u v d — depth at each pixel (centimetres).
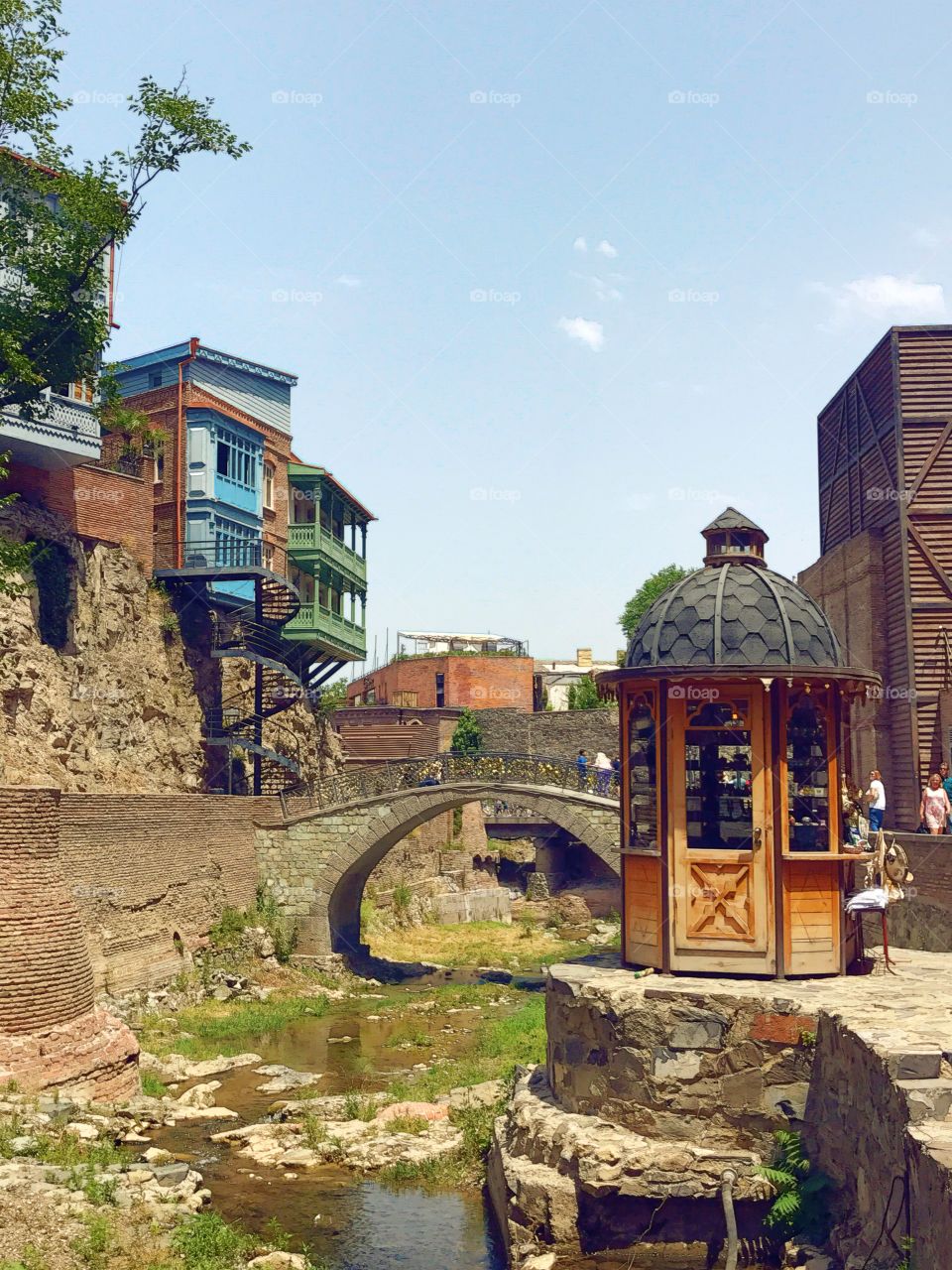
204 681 3881
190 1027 2558
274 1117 1847
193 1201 1365
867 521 2950
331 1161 1587
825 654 1302
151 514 3706
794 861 1263
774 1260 1073
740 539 1394
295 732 4469
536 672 7631
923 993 1166
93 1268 1120
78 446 3017
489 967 3750
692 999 1166
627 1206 1123
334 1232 1326
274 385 4500
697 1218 1110
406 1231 1326
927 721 2578
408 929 4388
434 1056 2320
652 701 1325
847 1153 1012
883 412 2791
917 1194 800
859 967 1324
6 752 2750
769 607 1306
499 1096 1667
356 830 3438
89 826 2472
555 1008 1298
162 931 2794
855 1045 984
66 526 3272
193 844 3025
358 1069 2216
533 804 3416
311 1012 2825
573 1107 1254
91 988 1877
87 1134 1528
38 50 2233
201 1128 1759
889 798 2681
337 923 3594
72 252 2370
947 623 2598
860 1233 953
